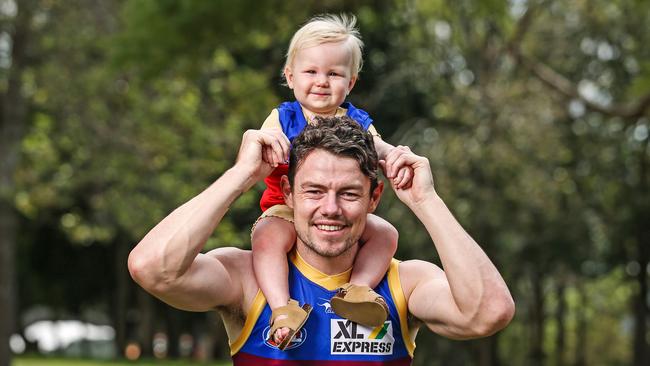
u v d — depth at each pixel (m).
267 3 17.61
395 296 3.98
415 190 3.81
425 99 25.53
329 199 3.70
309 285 3.95
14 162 20.75
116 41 17.83
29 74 19.97
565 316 42.72
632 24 27.73
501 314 3.65
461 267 3.68
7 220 21.97
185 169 19.20
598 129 29.73
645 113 17.78
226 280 3.86
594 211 30.91
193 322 40.12
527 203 24.05
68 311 39.31
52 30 19.80
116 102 20.22
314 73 4.25
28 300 38.06
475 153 22.41
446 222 3.75
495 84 23.75
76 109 19.83
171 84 19.73
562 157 25.31
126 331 39.06
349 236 3.76
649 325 36.50
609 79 29.73
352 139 3.73
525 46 28.27
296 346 3.88
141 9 17.62
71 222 22.25
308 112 4.30
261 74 20.53
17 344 41.53
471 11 19.25
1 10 19.89
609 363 42.59
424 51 25.30
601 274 34.69
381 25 20.11
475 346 29.91
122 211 19.12
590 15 27.61
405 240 21.28
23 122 21.36
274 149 3.77
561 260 29.52
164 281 3.67
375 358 3.92
